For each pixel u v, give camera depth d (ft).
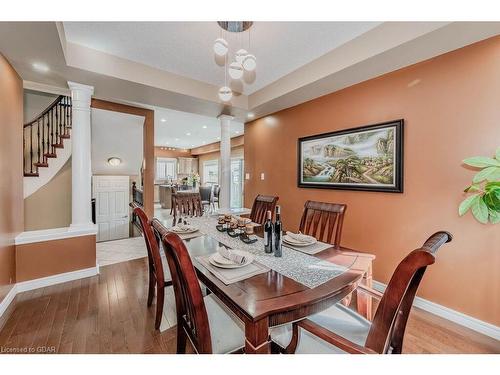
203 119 19.02
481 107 6.35
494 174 5.24
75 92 9.27
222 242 6.28
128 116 15.12
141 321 6.67
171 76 10.06
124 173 19.01
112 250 13.33
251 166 15.37
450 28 5.81
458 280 6.81
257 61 9.12
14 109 8.04
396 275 2.94
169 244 3.52
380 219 8.59
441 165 7.08
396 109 8.07
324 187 10.49
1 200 7.00
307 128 11.37
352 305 7.36
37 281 8.54
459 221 6.78
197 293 3.53
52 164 12.49
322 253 5.52
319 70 8.84
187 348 5.60
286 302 3.47
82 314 6.98
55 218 13.25
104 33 7.39
